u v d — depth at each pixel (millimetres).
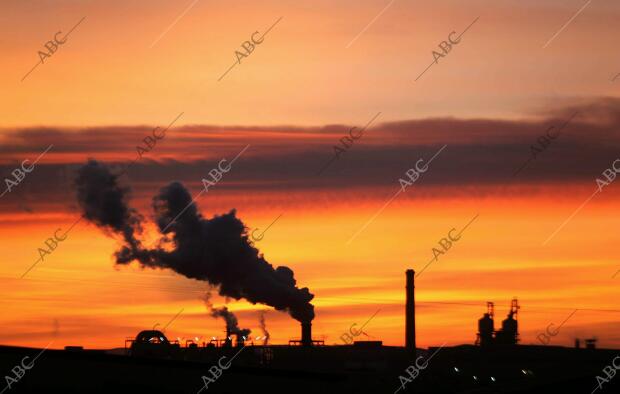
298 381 62719
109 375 60062
